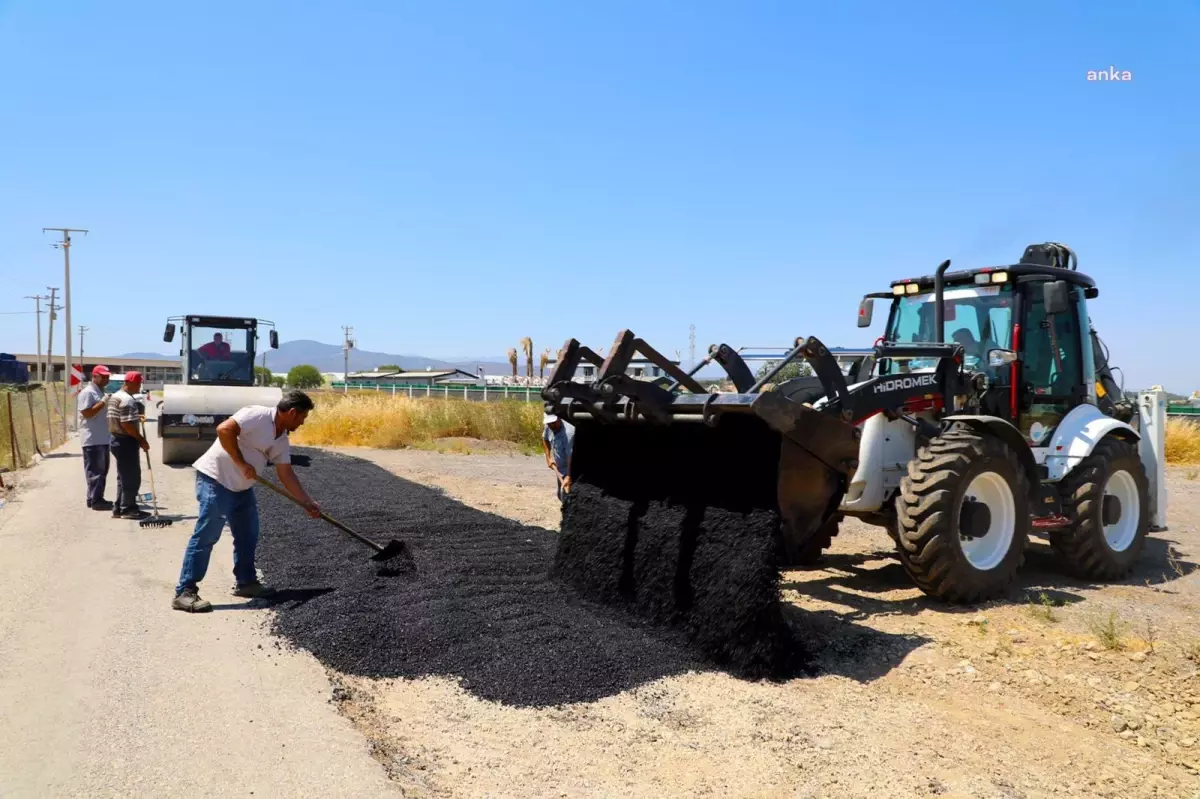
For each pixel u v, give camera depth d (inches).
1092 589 254.5
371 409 809.5
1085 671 177.2
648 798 125.4
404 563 239.3
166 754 135.6
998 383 264.4
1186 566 291.9
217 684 165.2
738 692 165.5
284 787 125.5
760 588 175.3
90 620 204.8
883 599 235.8
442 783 128.9
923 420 248.1
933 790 130.1
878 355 239.0
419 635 187.6
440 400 894.4
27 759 133.4
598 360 221.0
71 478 480.4
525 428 767.1
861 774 134.5
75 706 153.9
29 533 313.3
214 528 215.9
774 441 186.2
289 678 169.0
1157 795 131.2
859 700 163.3
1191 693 166.7
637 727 149.4
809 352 213.3
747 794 127.5
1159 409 302.2
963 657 185.3
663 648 185.9
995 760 140.8
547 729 148.1
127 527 327.0
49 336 2228.1
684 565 194.2
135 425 342.6
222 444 213.8
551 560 261.0
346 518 323.6
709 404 188.7
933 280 284.7
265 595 225.6
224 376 629.0
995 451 228.1
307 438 774.5
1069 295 283.6
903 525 221.5
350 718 151.5
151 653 181.9
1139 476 276.1
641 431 222.4
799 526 190.9
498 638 187.6
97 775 128.3
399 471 541.0
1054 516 255.3
